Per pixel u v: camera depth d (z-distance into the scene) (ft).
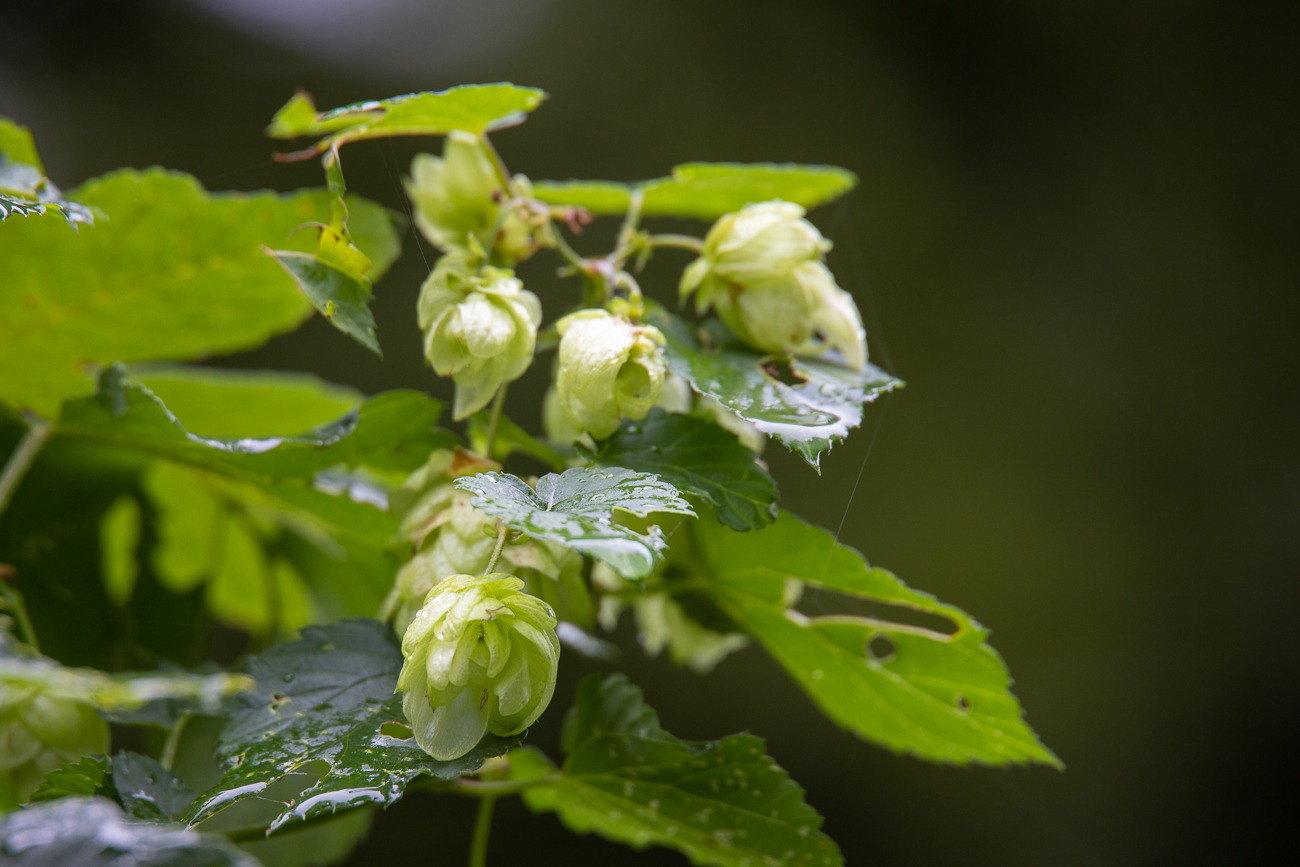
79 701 2.83
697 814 2.89
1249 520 5.47
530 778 3.03
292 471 2.94
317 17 5.64
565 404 2.80
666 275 5.25
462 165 2.97
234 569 3.26
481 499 2.66
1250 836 4.96
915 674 2.94
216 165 5.27
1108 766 5.07
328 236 2.79
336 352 5.10
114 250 3.01
